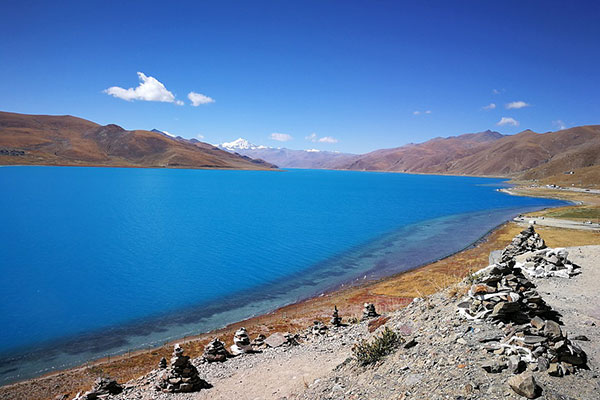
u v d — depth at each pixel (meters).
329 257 66.88
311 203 169.12
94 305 42.41
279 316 37.50
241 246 76.94
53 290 48.00
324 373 15.68
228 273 56.50
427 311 15.04
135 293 47.00
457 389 9.25
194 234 90.12
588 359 10.32
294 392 14.27
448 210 142.25
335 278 53.12
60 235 87.31
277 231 95.31
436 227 100.38
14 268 59.31
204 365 21.17
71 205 140.50
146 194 186.25
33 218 110.62
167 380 17.42
